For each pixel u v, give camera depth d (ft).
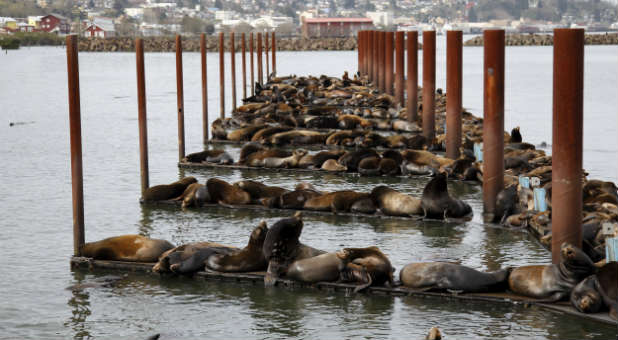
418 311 40.01
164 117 138.00
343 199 61.57
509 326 37.81
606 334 36.47
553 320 38.24
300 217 43.80
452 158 82.12
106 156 93.66
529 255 50.47
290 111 128.77
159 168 85.30
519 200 58.80
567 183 43.98
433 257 50.16
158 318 39.73
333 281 43.47
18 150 98.12
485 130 59.21
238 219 61.00
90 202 67.77
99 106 158.10
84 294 43.32
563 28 42.70
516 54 411.75
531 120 129.08
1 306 41.65
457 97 80.89
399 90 137.59
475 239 54.49
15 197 69.97
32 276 46.75
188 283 44.96
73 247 53.21
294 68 303.48
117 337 37.29
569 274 39.29
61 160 90.68
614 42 564.71
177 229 58.08
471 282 41.09
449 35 79.82
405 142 95.96
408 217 59.98
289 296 42.60
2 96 181.98
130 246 47.93
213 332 37.83
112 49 520.83
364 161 79.41
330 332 37.60
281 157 83.71
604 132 111.24
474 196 69.56
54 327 38.65
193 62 344.49
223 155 85.92
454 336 36.73
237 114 128.16
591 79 219.41
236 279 44.78
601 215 49.26
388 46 158.51
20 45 594.65
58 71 287.28
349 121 116.16
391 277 43.24
